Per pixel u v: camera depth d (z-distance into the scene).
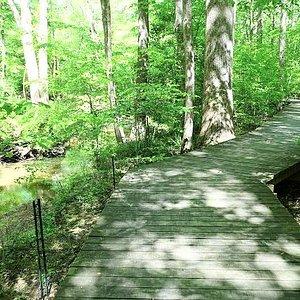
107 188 8.12
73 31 22.88
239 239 4.72
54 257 5.70
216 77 11.16
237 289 3.68
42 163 11.90
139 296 3.60
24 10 16.31
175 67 12.27
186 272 3.99
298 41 21.73
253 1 10.27
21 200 9.78
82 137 9.09
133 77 11.39
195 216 5.46
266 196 6.25
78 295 3.63
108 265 4.16
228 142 10.64
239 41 19.08
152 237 4.82
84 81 9.40
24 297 4.89
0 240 6.73
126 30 18.22
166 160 8.87
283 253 4.34
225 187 6.75
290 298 3.54
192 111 10.37
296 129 12.31
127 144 10.70
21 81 21.22
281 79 17.17
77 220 6.88
